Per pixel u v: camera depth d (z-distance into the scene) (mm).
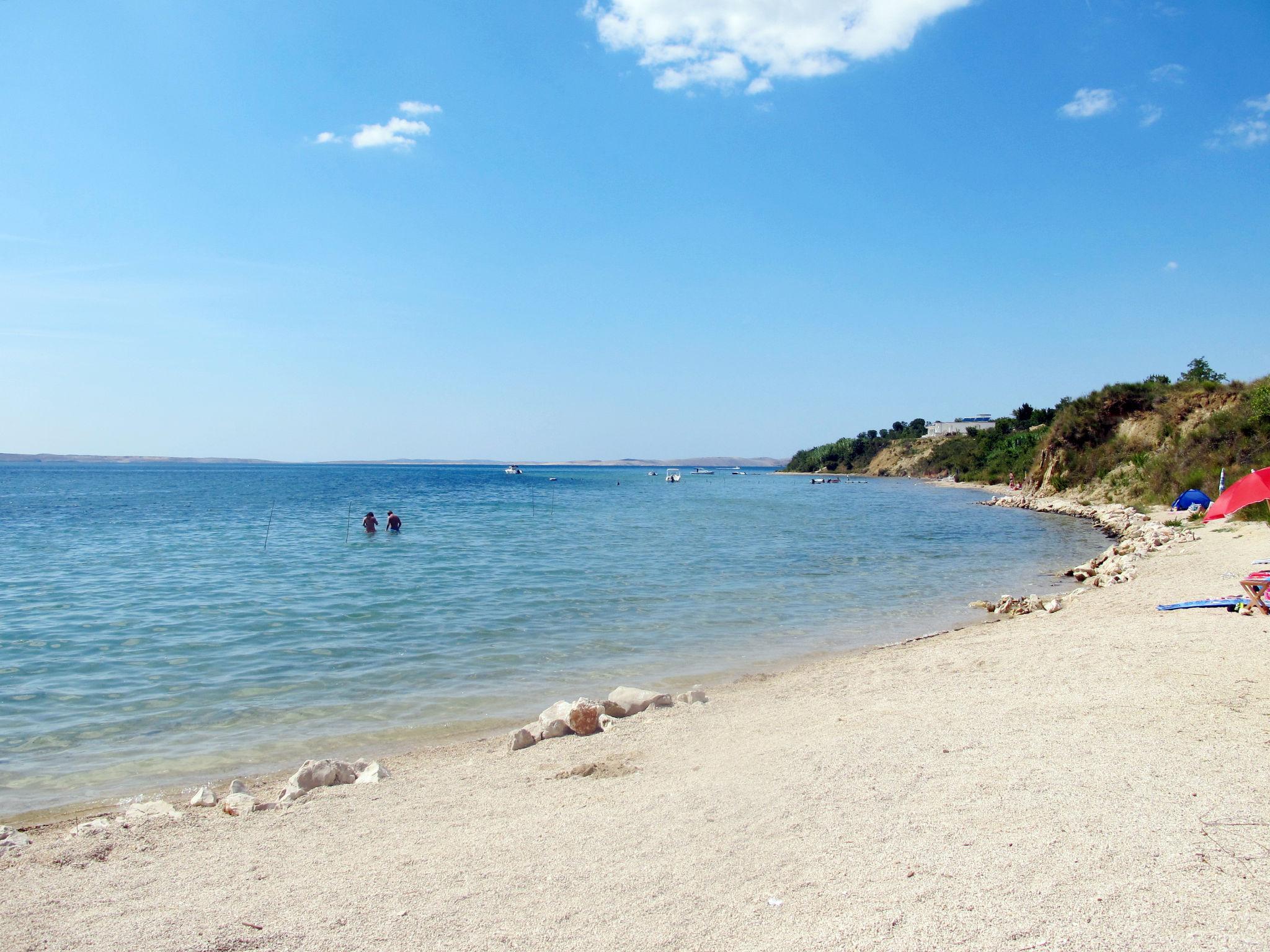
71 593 20203
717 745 8047
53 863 5609
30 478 146750
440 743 9320
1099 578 20234
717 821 5723
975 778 6105
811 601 19156
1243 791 5512
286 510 56344
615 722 9211
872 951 3750
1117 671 9500
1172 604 14414
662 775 7141
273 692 11516
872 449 165375
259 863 5500
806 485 110875
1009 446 96250
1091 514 44781
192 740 9477
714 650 14164
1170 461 41156
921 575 23672
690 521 45812
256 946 4184
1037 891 4234
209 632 15562
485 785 7191
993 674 10188
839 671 11766
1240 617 12336
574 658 13523
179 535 36969
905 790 5984
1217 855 4543
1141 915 3928
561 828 5848
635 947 3977
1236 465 34531
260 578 22781
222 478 146250
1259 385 37875
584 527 41281
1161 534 26234
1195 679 8758
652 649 14211
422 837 5879
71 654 13695
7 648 14148
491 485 116750
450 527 41562
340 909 4637
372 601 19047
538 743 8734
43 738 9523
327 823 6336
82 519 47844
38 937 4391
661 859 5102
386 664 13125
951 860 4699
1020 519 45906
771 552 29859
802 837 5258
